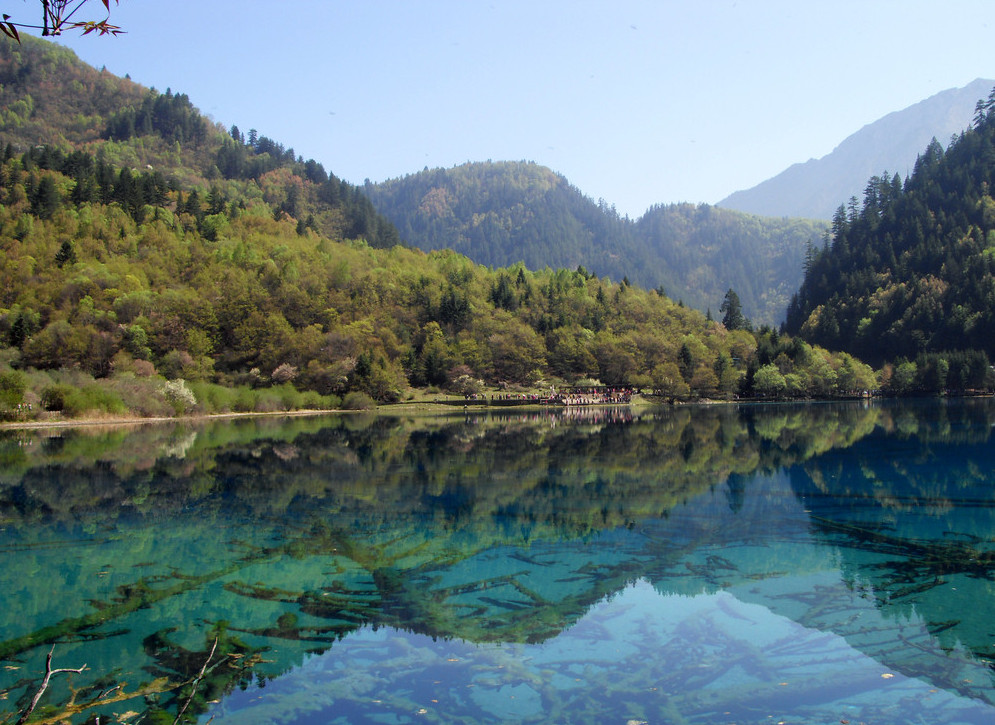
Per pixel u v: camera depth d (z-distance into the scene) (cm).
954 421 5875
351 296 12381
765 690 923
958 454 3469
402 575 1470
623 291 15800
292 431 5531
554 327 13112
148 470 3150
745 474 2886
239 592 1362
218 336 10056
